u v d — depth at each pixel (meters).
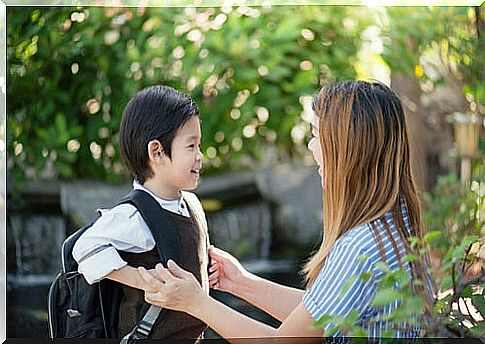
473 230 4.67
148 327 3.69
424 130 6.33
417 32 5.72
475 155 5.64
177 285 3.19
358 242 2.89
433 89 6.02
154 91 3.86
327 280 2.90
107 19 5.83
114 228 3.64
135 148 3.79
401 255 2.88
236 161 6.69
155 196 3.76
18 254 5.93
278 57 6.05
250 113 6.43
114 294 3.73
